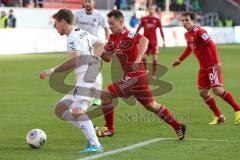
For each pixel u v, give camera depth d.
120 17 19.80
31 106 29.55
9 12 76.12
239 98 33.41
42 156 17.98
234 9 124.81
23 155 18.14
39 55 66.81
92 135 18.53
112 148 19.31
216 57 24.12
